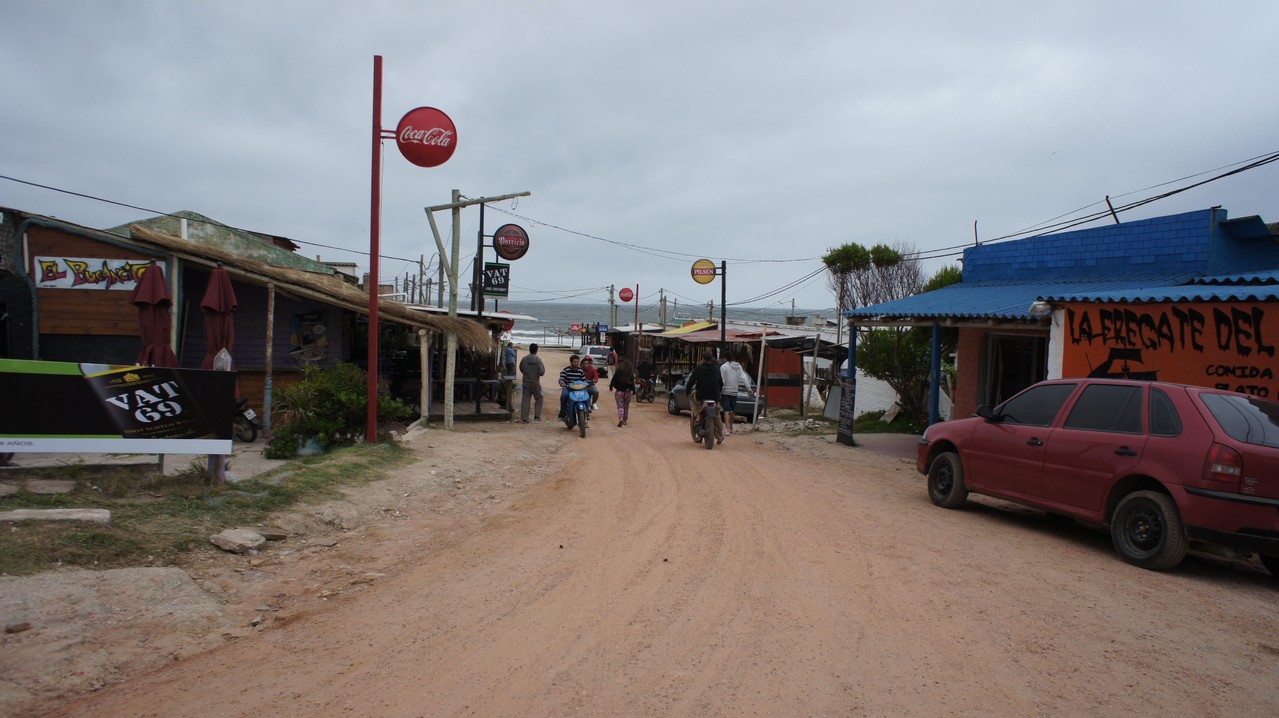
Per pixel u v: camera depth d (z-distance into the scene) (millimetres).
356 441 12148
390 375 18578
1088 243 14773
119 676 4168
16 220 12852
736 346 26203
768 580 6043
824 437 17266
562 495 9820
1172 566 6574
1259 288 9930
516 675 4215
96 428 7098
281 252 21625
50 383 6957
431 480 10328
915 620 5168
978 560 6766
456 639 4766
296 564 6398
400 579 6113
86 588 5059
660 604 5453
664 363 34062
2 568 5141
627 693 3996
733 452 14492
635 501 9383
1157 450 6734
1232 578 6598
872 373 20125
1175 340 9641
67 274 13039
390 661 4410
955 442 9117
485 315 22500
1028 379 15180
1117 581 6270
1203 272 12789
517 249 22953
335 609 5352
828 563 6555
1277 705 4039
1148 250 13711
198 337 14109
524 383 19453
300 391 11586
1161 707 3963
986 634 4934
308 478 8969
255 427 12602
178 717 3686
